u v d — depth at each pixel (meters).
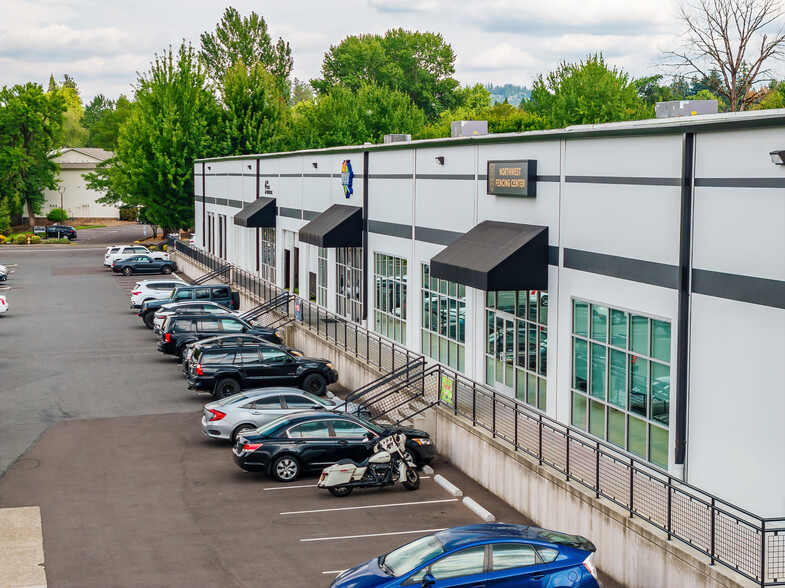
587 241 20.28
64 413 28.86
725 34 51.72
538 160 22.33
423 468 22.69
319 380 30.88
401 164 31.22
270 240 51.81
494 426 20.94
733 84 52.19
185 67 88.25
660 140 17.55
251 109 90.50
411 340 30.94
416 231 30.11
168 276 70.69
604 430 19.89
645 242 18.14
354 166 36.00
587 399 20.56
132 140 89.00
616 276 19.19
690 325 16.83
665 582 14.49
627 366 18.98
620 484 17.28
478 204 25.67
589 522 16.70
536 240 21.92
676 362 17.16
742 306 15.50
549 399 22.08
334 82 144.25
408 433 22.56
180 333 36.72
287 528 18.67
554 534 14.12
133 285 64.56
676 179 17.09
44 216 133.88
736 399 15.67
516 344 23.92
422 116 97.25
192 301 40.31
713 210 16.16
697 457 16.70
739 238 15.54
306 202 43.44
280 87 135.12
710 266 16.25
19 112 114.25
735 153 15.59
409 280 30.86
